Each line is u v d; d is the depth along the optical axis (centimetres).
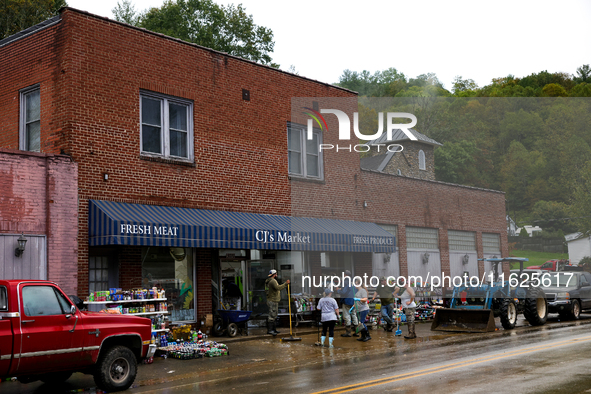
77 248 1385
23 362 857
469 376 945
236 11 4419
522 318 2322
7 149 1285
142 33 1612
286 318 1903
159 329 1369
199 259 1692
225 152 1789
